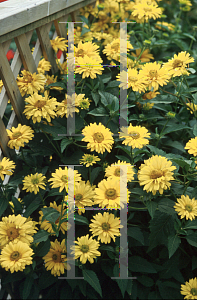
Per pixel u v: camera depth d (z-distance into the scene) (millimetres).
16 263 1388
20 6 1743
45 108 1739
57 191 1711
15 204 1738
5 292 2080
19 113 1893
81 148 1985
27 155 1995
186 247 1861
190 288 1593
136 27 2727
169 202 1576
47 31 2055
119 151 1956
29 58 1917
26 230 1514
